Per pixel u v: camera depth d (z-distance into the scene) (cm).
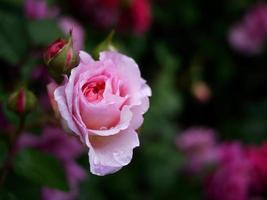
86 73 47
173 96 117
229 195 82
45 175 57
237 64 158
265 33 148
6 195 56
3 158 57
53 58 48
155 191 102
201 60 151
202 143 101
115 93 48
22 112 53
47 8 81
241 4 151
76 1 96
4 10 75
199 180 92
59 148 70
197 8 145
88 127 47
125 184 104
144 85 49
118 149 46
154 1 135
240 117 157
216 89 160
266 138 143
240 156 85
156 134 111
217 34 152
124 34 107
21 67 67
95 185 94
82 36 80
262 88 162
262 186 82
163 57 123
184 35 148
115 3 97
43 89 68
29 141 68
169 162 105
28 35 69
